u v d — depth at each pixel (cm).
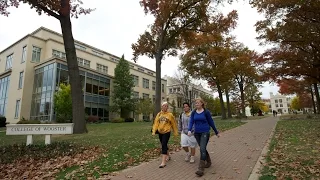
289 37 1873
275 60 2309
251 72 3403
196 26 2091
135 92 4788
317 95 3409
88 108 3453
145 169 588
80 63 3928
